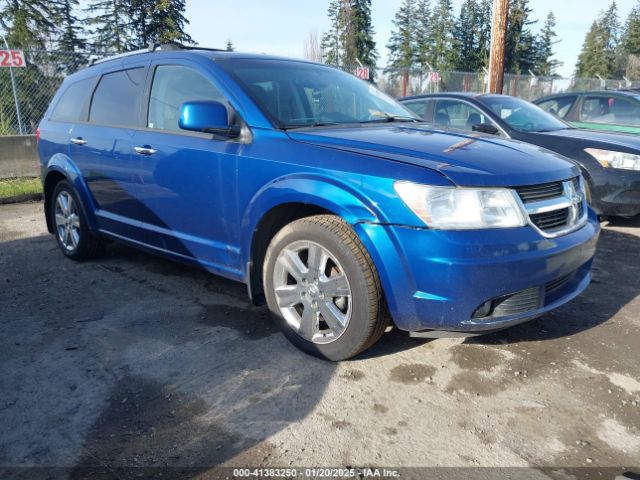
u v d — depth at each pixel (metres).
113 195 4.30
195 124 3.14
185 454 2.26
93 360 3.06
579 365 2.99
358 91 4.12
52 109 5.19
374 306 2.73
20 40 35.38
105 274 4.59
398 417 2.51
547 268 2.67
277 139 3.12
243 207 3.21
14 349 3.21
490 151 2.92
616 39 67.19
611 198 5.75
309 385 2.78
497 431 2.41
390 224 2.58
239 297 4.02
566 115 8.30
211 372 2.92
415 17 56.28
